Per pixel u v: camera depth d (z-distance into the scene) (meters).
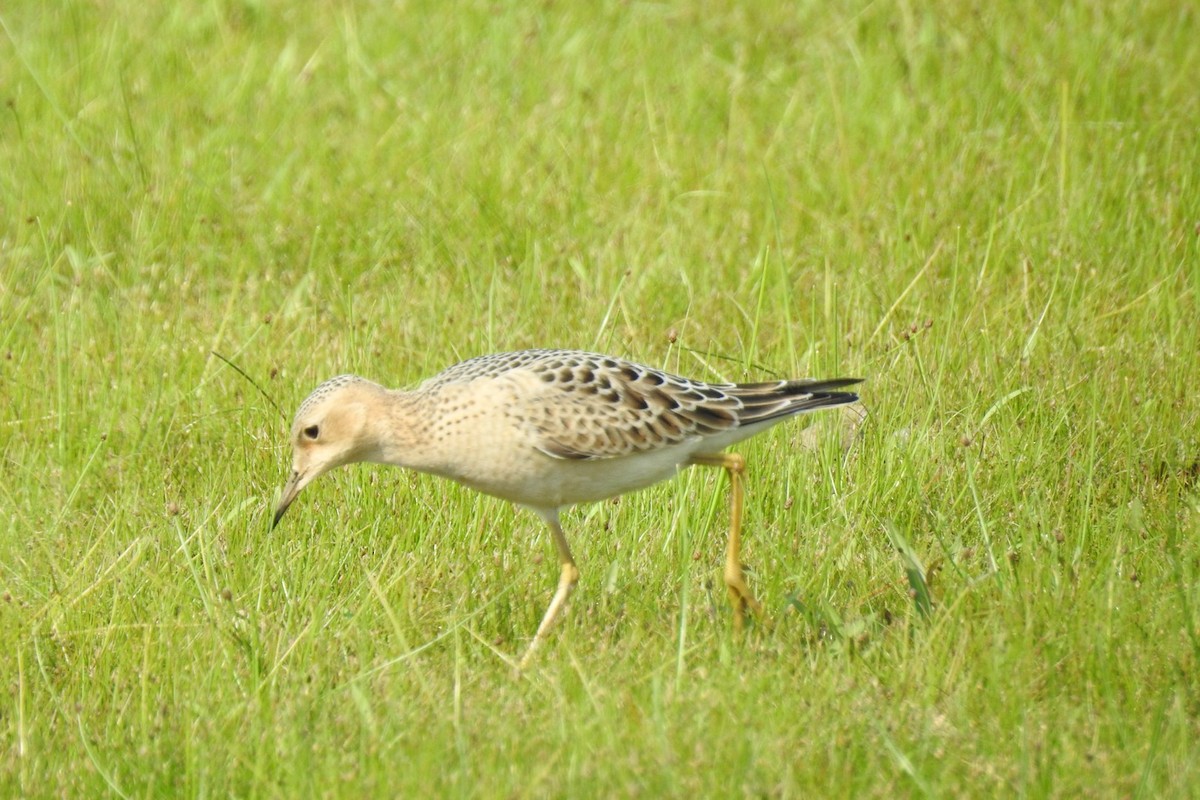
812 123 17.31
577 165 16.56
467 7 20.39
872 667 9.57
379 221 15.86
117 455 12.45
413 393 10.17
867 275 14.34
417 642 9.98
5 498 11.79
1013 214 14.73
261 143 17.30
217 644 9.70
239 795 8.48
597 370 10.14
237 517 11.34
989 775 8.34
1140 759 8.44
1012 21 18.73
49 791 8.52
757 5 20.31
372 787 8.18
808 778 8.25
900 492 11.45
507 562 11.01
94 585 10.25
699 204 15.95
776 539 10.96
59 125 17.42
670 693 9.01
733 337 13.75
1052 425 12.05
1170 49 17.69
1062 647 9.52
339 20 20.11
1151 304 13.29
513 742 8.52
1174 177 15.25
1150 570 10.36
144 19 20.30
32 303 14.51
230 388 13.12
